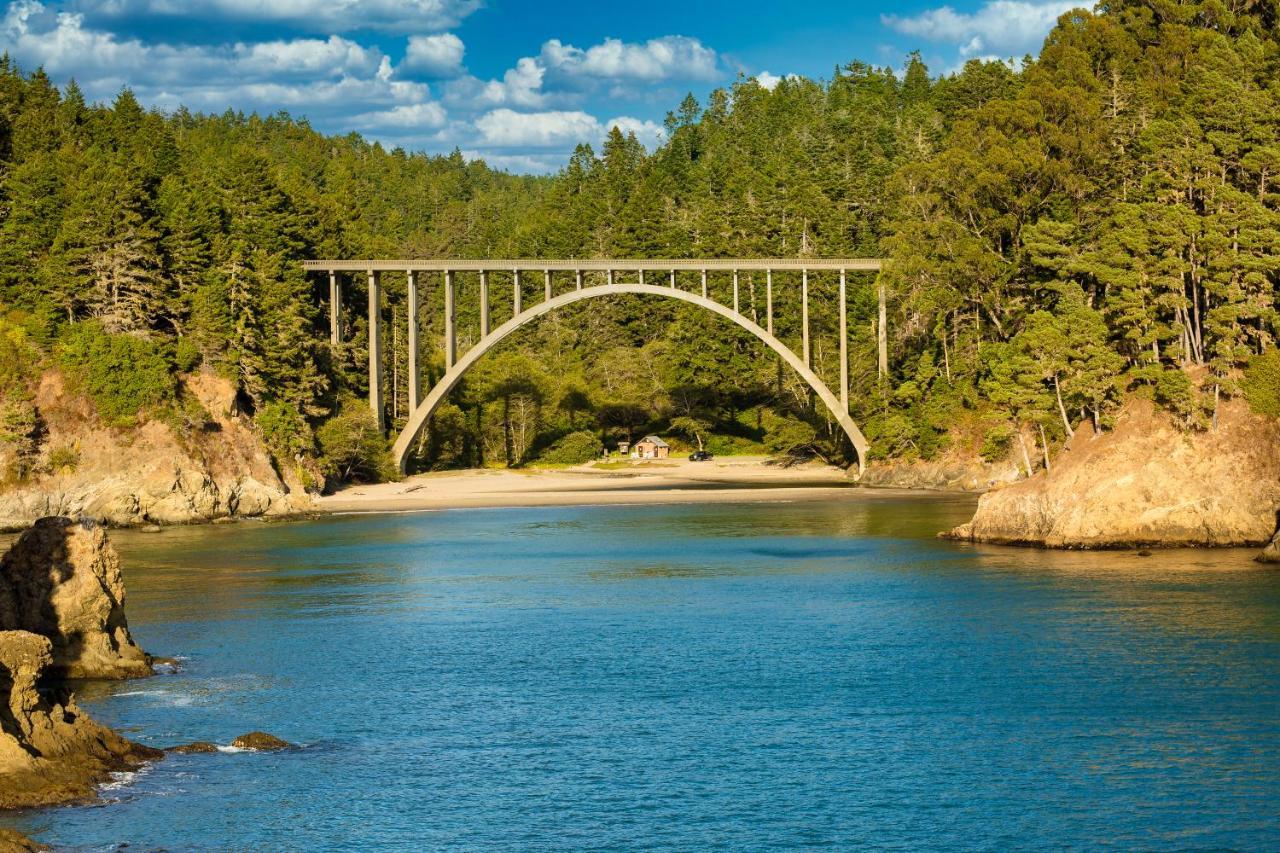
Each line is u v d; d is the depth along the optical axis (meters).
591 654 47.56
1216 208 81.44
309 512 106.56
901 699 40.47
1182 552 70.31
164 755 34.53
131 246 113.38
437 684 42.84
